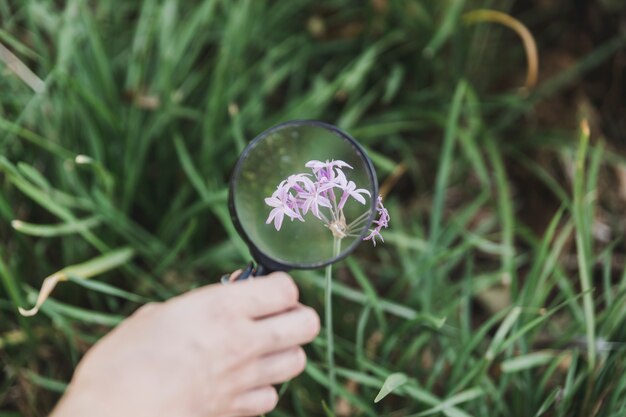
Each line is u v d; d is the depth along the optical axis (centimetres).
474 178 95
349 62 99
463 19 90
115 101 83
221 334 44
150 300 72
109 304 80
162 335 43
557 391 64
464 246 76
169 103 82
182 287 80
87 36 83
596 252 87
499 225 91
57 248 81
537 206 93
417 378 74
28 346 74
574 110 98
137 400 42
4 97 77
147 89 86
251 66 96
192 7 94
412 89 99
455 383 70
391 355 76
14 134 77
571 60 101
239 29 86
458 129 85
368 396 72
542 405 65
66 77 74
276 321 45
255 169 50
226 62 85
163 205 88
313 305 78
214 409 44
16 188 78
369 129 86
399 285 78
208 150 83
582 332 71
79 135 82
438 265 82
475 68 98
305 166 52
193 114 85
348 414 73
